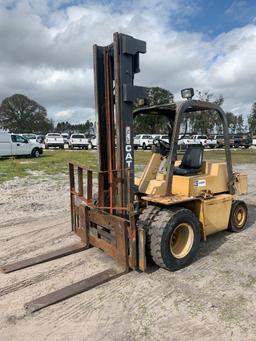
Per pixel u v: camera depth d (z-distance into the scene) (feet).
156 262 13.48
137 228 12.96
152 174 15.42
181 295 11.73
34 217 22.65
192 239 14.28
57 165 55.57
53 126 267.39
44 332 9.77
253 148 133.08
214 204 16.06
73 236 18.34
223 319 10.28
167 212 13.50
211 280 12.87
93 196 17.12
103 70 14.62
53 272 13.71
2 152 67.36
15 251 16.22
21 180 38.70
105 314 10.64
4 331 9.82
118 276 13.09
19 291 12.19
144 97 14.16
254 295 11.70
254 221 21.43
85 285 12.22
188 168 16.30
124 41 13.38
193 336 9.52
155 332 9.71
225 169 17.60
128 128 14.03
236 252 15.79
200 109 16.08
